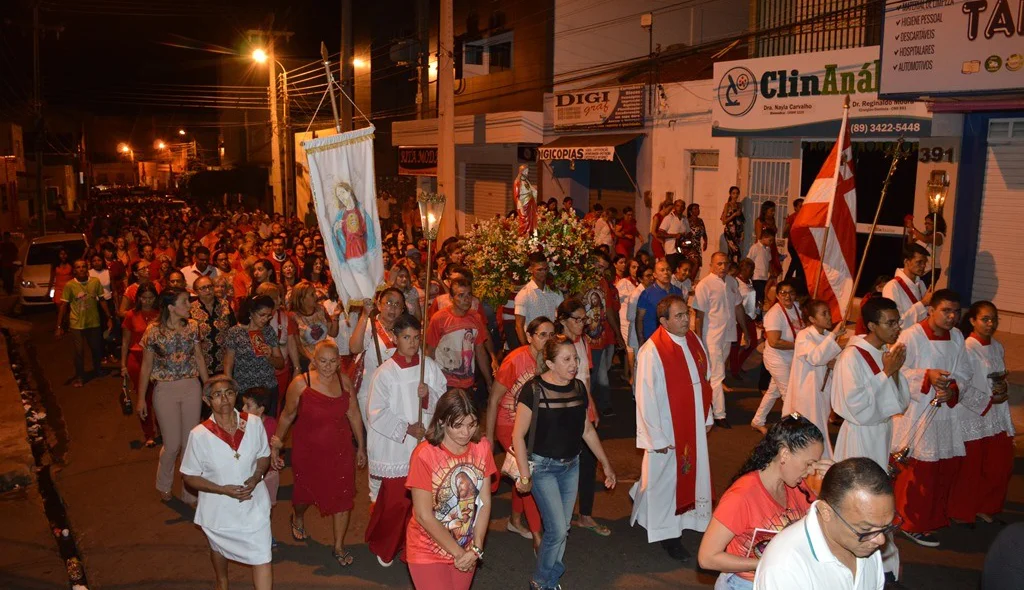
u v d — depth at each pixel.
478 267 9.66
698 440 6.67
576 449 5.86
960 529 7.32
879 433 6.41
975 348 7.07
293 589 6.45
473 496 4.98
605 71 23.41
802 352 7.79
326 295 11.42
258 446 5.84
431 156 28.86
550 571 5.97
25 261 20.86
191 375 8.14
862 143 15.22
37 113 38.25
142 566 6.90
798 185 16.39
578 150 20.47
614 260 12.74
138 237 22.67
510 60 26.00
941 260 13.98
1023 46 11.58
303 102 47.19
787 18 17.64
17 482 8.98
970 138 13.48
